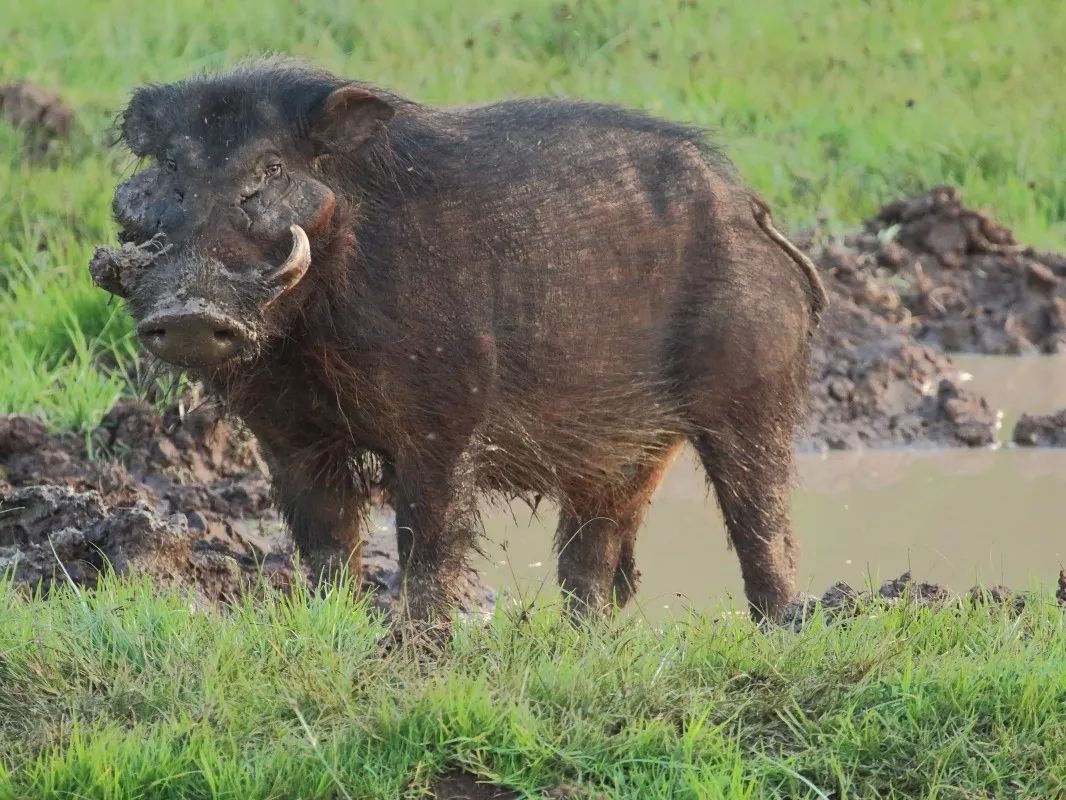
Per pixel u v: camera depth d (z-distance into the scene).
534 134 27.20
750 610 29.56
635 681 21.20
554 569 32.47
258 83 24.02
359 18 71.75
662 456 29.89
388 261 24.62
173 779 19.45
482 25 71.88
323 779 19.28
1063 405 44.22
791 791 19.58
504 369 25.98
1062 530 34.28
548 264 26.33
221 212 23.03
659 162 28.45
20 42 67.12
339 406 24.91
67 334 41.38
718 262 28.58
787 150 61.00
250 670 21.73
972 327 50.00
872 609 24.00
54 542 27.64
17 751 20.22
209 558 28.44
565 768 19.88
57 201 49.09
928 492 37.34
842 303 47.50
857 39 75.31
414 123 25.89
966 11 80.44
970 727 20.41
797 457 40.44
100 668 21.98
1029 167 61.94
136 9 72.56
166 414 36.03
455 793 19.62
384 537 33.78
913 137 62.84
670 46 71.88
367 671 21.88
